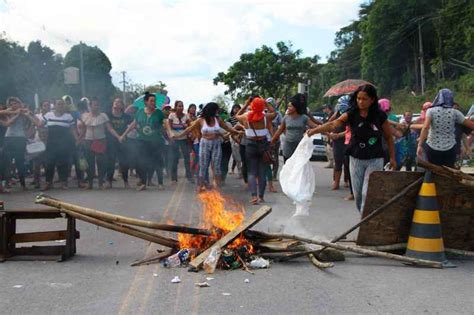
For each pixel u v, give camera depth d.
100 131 12.53
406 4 56.66
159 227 6.12
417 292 5.02
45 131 12.77
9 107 12.02
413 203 6.15
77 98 47.81
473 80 43.78
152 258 6.12
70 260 6.21
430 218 5.96
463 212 6.12
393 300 4.80
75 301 4.81
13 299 4.87
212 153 11.55
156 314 4.48
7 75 50.03
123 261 6.17
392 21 57.91
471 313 4.48
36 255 6.25
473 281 5.36
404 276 5.52
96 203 10.31
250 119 10.17
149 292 5.05
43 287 5.21
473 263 6.04
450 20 48.78
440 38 50.41
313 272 5.68
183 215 9.01
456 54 49.66
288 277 5.50
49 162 12.47
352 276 5.52
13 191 12.22
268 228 7.94
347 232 6.27
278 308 4.61
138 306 4.67
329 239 6.90
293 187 6.98
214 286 5.22
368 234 6.25
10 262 6.11
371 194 6.15
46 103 13.69
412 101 51.00
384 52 59.81
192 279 5.45
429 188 5.97
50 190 12.44
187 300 4.82
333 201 10.68
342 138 12.27
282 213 9.28
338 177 12.52
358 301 4.78
